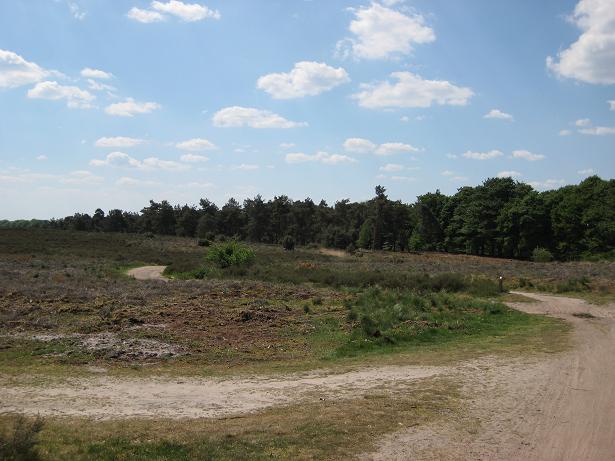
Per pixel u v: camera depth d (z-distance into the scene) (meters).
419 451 7.35
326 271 38.75
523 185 94.38
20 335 15.30
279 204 113.94
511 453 7.34
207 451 7.09
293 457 7.01
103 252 60.53
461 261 65.44
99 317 18.09
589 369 12.21
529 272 40.97
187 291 25.17
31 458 6.57
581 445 7.66
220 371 12.20
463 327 17.95
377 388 10.59
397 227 98.06
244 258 42.91
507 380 11.22
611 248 72.25
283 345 15.14
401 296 23.48
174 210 126.12
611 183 80.12
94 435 7.65
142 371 12.09
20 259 45.38
